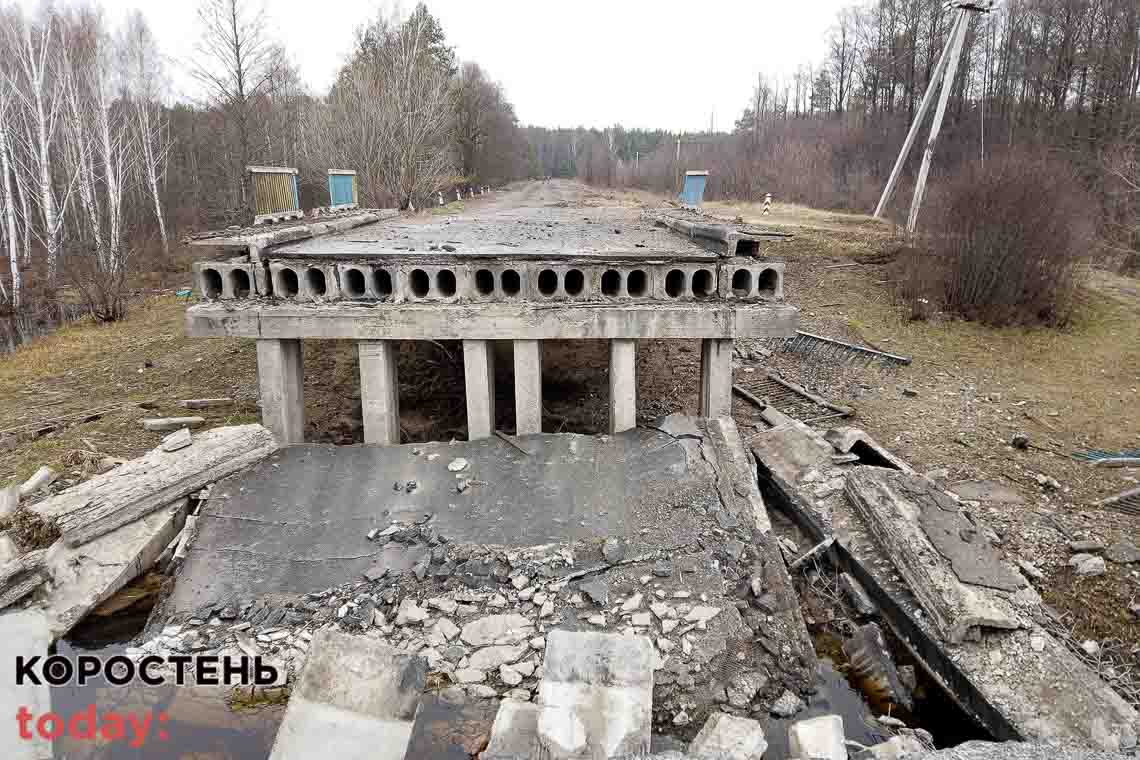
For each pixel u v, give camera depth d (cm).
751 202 3328
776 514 809
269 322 825
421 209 2716
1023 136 2731
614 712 398
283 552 683
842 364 1248
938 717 554
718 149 5309
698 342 1355
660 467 774
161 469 740
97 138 2912
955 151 2945
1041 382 1148
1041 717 500
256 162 3198
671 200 3472
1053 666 538
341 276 836
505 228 1320
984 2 1920
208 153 4066
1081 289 1572
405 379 1227
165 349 1417
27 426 981
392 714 420
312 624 603
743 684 539
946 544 642
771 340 1367
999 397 1084
